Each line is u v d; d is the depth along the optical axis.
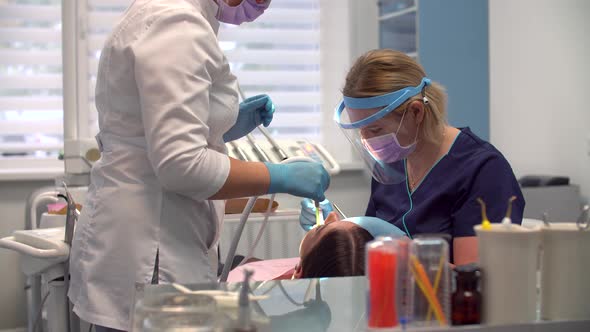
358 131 1.64
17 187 3.44
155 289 1.18
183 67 1.38
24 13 3.54
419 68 1.63
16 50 3.55
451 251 1.63
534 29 3.39
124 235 1.48
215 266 1.77
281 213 2.43
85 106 3.59
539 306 1.02
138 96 1.46
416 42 3.61
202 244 1.58
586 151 3.08
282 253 2.54
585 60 3.06
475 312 0.98
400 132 1.61
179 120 1.36
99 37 3.59
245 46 3.80
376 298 0.96
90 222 1.53
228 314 1.03
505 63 3.62
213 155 1.42
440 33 3.61
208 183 1.40
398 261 0.96
